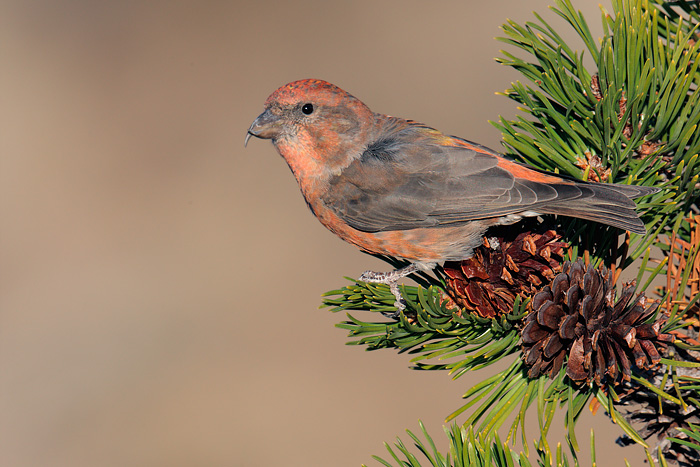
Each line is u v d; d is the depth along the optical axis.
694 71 2.97
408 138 3.06
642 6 2.98
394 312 2.99
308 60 4.32
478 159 3.05
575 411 2.96
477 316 2.98
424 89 3.99
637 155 2.99
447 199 3.04
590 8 4.00
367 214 3.06
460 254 3.05
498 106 3.86
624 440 2.97
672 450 2.97
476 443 2.94
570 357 2.96
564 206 2.99
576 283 2.96
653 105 2.97
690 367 2.96
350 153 3.07
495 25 4.32
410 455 2.95
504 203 3.03
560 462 2.94
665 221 2.98
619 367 2.96
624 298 2.96
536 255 2.98
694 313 2.97
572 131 2.98
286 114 3.07
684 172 2.97
